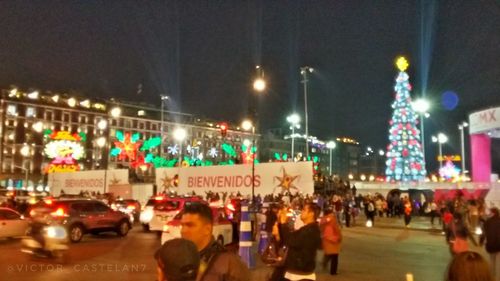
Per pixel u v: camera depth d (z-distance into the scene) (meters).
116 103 114.19
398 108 58.22
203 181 34.47
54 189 50.09
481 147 42.34
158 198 25.62
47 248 14.37
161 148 117.38
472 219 23.94
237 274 3.61
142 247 18.36
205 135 123.00
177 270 2.86
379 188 51.25
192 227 3.71
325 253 12.84
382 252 18.12
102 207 21.47
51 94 106.12
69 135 58.09
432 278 12.42
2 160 97.44
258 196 27.84
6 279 11.38
